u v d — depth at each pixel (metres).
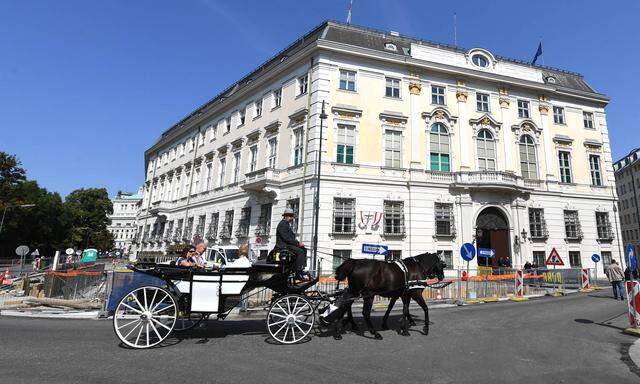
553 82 32.75
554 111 31.59
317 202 22.36
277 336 8.41
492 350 7.49
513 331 9.49
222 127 35.22
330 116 24.94
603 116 33.03
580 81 34.94
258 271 7.88
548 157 29.89
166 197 44.75
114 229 134.00
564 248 28.52
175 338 8.10
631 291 9.88
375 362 6.46
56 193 67.44
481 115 28.44
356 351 7.19
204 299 7.73
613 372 6.32
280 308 7.95
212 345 7.49
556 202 29.08
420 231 24.84
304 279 8.48
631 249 11.84
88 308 12.88
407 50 28.59
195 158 38.75
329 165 24.20
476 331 9.39
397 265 9.03
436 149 26.92
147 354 6.75
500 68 30.00
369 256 23.58
